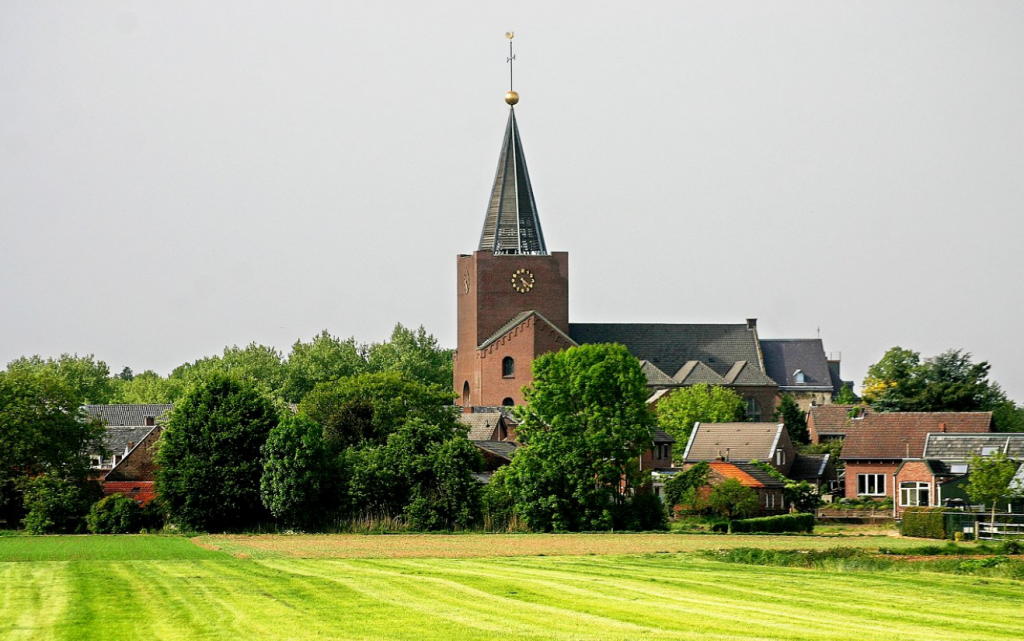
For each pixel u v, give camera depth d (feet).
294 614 187.73
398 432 472.03
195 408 456.04
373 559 304.71
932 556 295.89
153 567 272.10
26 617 185.78
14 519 462.60
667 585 227.40
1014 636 174.19
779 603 203.31
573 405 477.77
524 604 198.80
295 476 440.04
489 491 465.88
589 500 457.27
